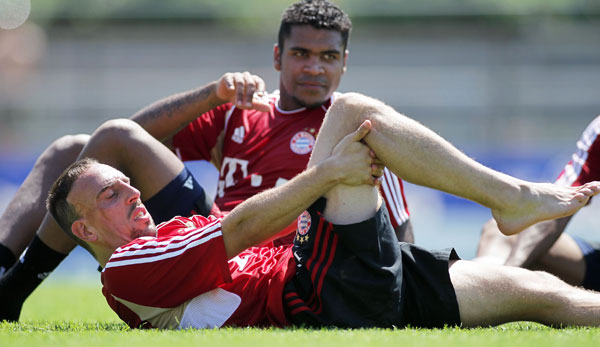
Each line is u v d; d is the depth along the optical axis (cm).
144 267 1091
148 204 1409
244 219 1089
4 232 1483
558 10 6906
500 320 1127
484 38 7056
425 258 1121
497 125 6769
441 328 1107
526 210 1094
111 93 7038
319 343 871
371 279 1074
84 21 7106
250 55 7156
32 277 1415
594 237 3422
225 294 1130
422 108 6938
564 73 6850
